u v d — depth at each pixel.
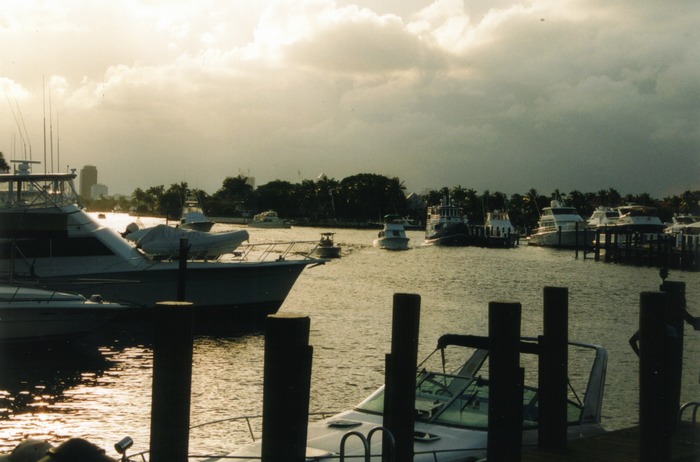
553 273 60.66
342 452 6.78
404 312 6.82
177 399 5.39
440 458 7.30
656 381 7.31
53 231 25.39
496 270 63.41
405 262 71.69
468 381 8.60
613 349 24.58
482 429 7.85
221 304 28.25
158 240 28.20
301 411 5.61
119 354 21.92
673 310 9.18
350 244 109.00
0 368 19.77
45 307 21.17
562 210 101.12
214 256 29.97
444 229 104.00
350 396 17.55
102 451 5.04
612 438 8.59
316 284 46.72
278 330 5.57
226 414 15.76
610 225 80.38
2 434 14.36
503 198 193.88
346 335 26.25
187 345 5.42
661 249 69.81
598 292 45.53
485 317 32.44
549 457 7.75
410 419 6.84
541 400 8.04
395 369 6.85
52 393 17.44
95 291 26.48
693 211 122.81
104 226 27.44
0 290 21.38
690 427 9.30
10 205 26.61
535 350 8.12
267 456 5.61
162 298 27.38
